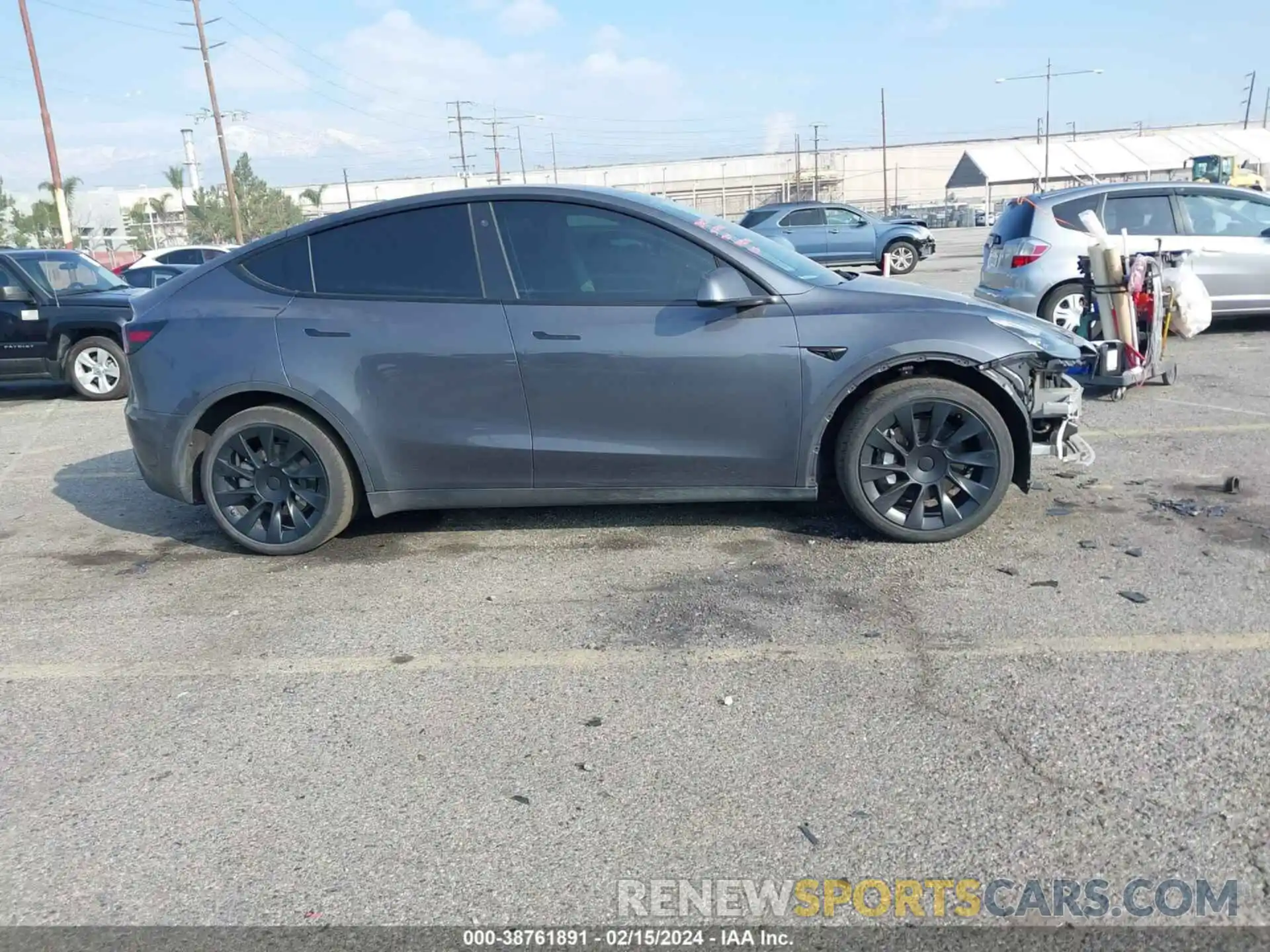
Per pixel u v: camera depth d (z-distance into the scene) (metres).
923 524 4.59
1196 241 9.42
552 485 4.74
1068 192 9.60
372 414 4.73
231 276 4.98
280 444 4.93
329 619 4.22
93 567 5.09
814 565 4.45
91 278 11.50
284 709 3.45
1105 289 7.18
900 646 3.63
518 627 4.01
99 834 2.79
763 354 4.47
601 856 2.59
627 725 3.21
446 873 2.55
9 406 10.96
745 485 4.66
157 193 75.12
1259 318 11.21
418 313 4.68
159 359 4.93
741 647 3.71
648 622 3.97
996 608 3.89
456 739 3.19
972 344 4.41
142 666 3.85
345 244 4.86
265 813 2.85
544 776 2.95
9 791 3.03
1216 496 5.08
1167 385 7.89
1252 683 3.21
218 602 4.50
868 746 3.00
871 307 4.53
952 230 55.31
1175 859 2.45
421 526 5.41
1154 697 3.17
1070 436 4.85
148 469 5.07
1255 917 2.26
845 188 90.31
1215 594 3.89
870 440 4.52
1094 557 4.34
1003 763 2.87
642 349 4.51
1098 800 2.68
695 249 4.55
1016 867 2.46
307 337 4.76
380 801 2.88
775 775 2.89
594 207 4.64
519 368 4.59
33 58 30.66
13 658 4.00
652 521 5.20
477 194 4.75
